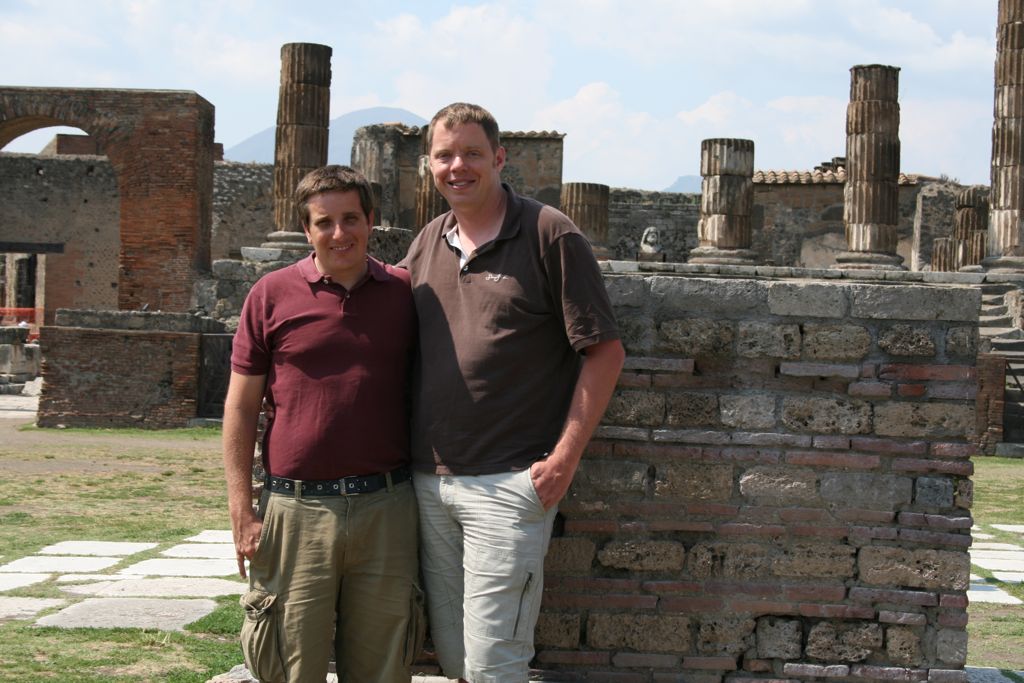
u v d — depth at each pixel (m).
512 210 4.02
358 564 4.01
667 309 4.77
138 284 30.55
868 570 4.69
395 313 4.05
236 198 40.91
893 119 25.58
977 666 5.96
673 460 4.75
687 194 37.56
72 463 15.19
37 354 33.31
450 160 3.96
